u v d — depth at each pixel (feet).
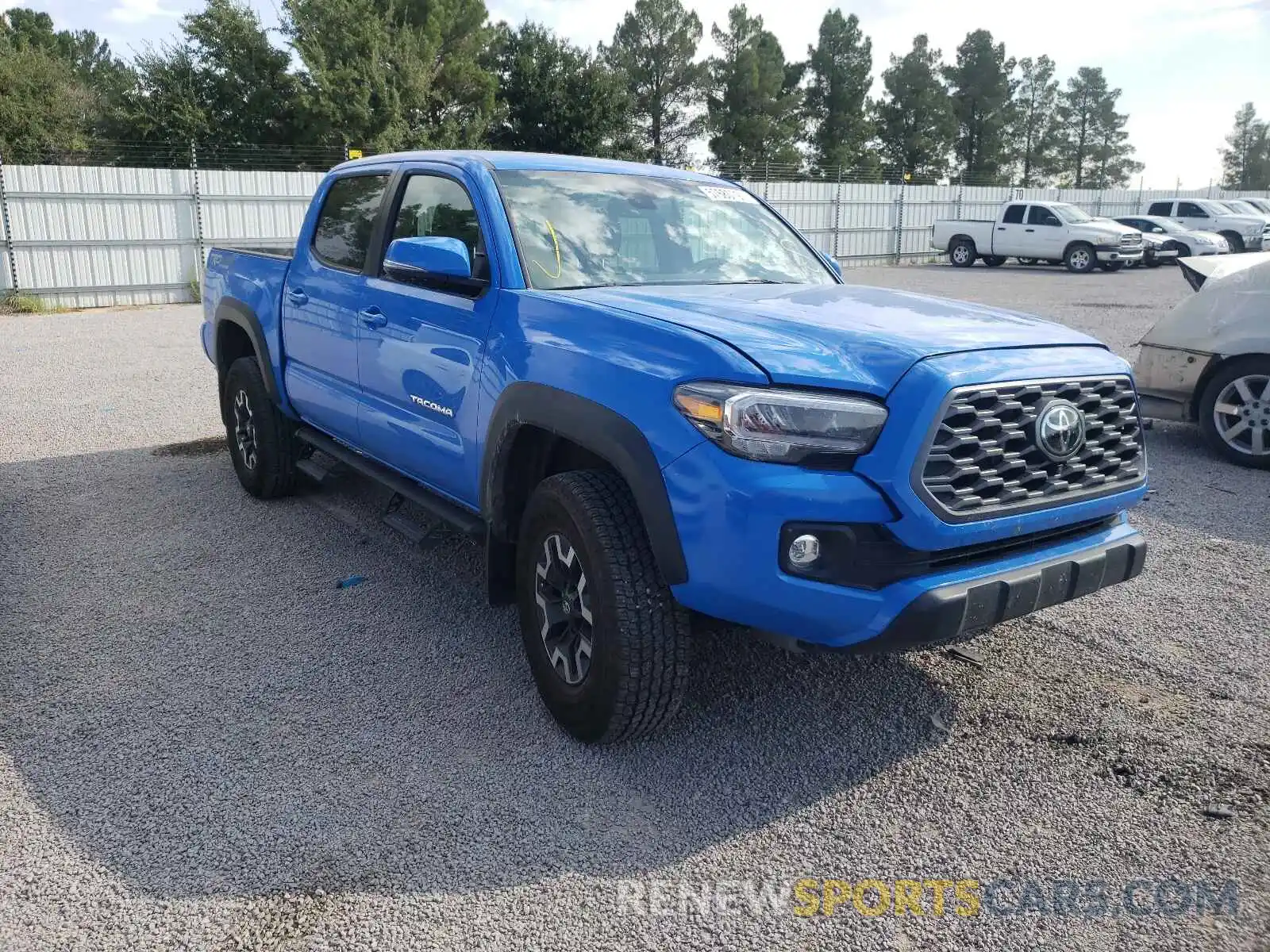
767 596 8.55
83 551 16.05
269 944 7.52
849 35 209.87
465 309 11.78
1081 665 12.21
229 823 8.99
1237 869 8.39
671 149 191.31
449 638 12.94
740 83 188.75
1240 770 9.88
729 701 11.27
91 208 61.00
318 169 118.52
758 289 11.96
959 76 253.85
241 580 14.89
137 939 7.55
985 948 7.53
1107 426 9.91
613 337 9.77
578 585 9.98
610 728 9.74
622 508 9.61
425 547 13.12
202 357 37.88
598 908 7.93
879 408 8.55
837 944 7.57
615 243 12.53
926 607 8.54
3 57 118.93
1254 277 21.48
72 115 121.39
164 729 10.63
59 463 21.53
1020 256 91.45
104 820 9.02
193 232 64.49
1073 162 298.97
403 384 13.03
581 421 9.61
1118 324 46.32
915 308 10.86
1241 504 19.04
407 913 7.87
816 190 98.27
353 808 9.24
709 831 8.93
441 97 132.98
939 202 108.78
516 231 11.85
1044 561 9.37
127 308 60.64
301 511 18.19
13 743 10.32
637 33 183.52
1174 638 12.98
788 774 9.84
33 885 8.16
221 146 119.55
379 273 13.98
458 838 8.81
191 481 20.17
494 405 10.97
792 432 8.44
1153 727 10.73
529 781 9.69
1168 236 91.76
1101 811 9.23
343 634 13.03
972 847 8.71
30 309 57.77
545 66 145.07
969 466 8.73
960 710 11.10
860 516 8.46
